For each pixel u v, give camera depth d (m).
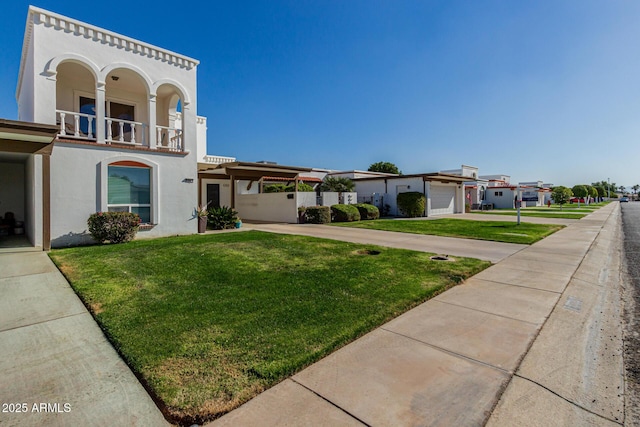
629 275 7.13
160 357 3.16
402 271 6.54
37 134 7.70
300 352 3.27
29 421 2.33
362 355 3.30
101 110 10.31
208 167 16.59
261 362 3.08
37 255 8.00
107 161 10.25
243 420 2.34
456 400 2.61
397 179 25.45
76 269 6.54
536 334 3.87
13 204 12.43
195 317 4.15
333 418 2.37
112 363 3.14
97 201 10.06
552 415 2.48
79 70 11.38
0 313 4.36
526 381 2.91
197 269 6.59
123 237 9.90
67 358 3.23
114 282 5.66
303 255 8.13
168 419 2.38
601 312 4.75
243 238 10.89
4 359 3.20
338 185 25.75
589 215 25.52
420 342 3.61
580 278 6.48
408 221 19.39
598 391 2.81
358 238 11.55
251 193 21.94
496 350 3.46
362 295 5.02
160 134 13.05
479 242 10.84
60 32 9.59
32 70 9.44
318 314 4.25
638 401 2.68
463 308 4.69
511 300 5.06
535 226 16.08
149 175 11.31
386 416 2.40
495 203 40.75
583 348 3.59
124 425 2.31
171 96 13.91
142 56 11.23
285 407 2.49
